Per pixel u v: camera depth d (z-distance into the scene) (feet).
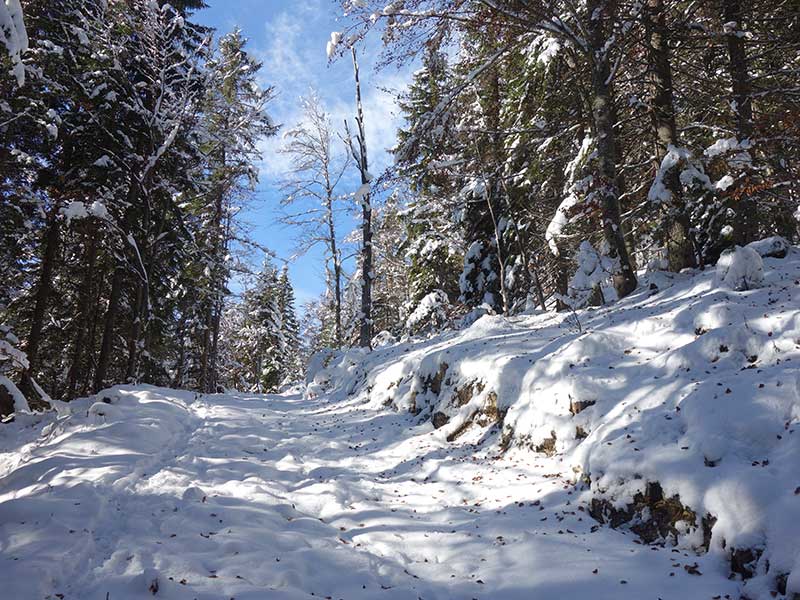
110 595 12.23
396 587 13.75
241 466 25.25
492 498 20.45
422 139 40.22
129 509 18.57
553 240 36.06
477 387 29.58
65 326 65.00
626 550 14.60
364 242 58.44
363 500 21.07
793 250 30.42
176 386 86.89
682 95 41.04
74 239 56.29
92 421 30.83
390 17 36.11
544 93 42.14
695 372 19.75
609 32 35.37
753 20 36.94
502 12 33.68
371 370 46.29
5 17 22.66
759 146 32.35
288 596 12.32
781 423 14.58
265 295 132.87
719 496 13.57
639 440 17.63
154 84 55.93
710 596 11.86
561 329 32.22
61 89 46.96
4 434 32.81
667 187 33.09
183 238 65.57
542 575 13.78
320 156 71.61
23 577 12.51
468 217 60.90
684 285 29.99
